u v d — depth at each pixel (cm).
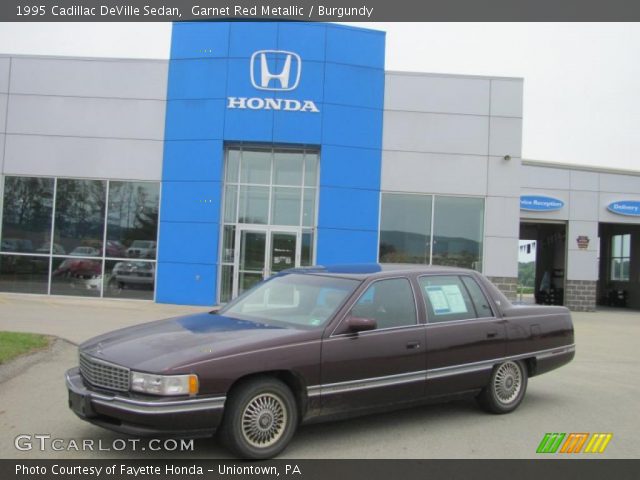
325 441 544
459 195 1720
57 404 630
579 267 2364
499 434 583
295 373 504
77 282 1681
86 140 1681
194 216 1656
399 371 565
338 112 1680
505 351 657
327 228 1669
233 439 475
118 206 1678
